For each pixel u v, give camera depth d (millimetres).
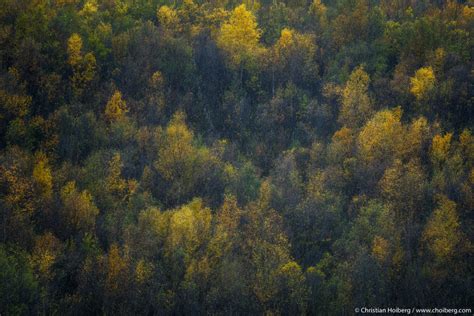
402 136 80000
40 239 59156
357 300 58375
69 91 84875
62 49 88625
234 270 60375
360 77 91875
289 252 65125
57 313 54625
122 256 60719
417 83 87625
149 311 57812
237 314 57750
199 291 59812
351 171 76688
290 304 58281
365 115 86562
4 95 74688
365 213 68188
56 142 75062
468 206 70125
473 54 96125
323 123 88938
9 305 51312
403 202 70750
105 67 92000
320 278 60844
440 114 86750
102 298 56875
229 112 91312
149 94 88500
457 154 76125
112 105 82625
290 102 92500
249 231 66375
